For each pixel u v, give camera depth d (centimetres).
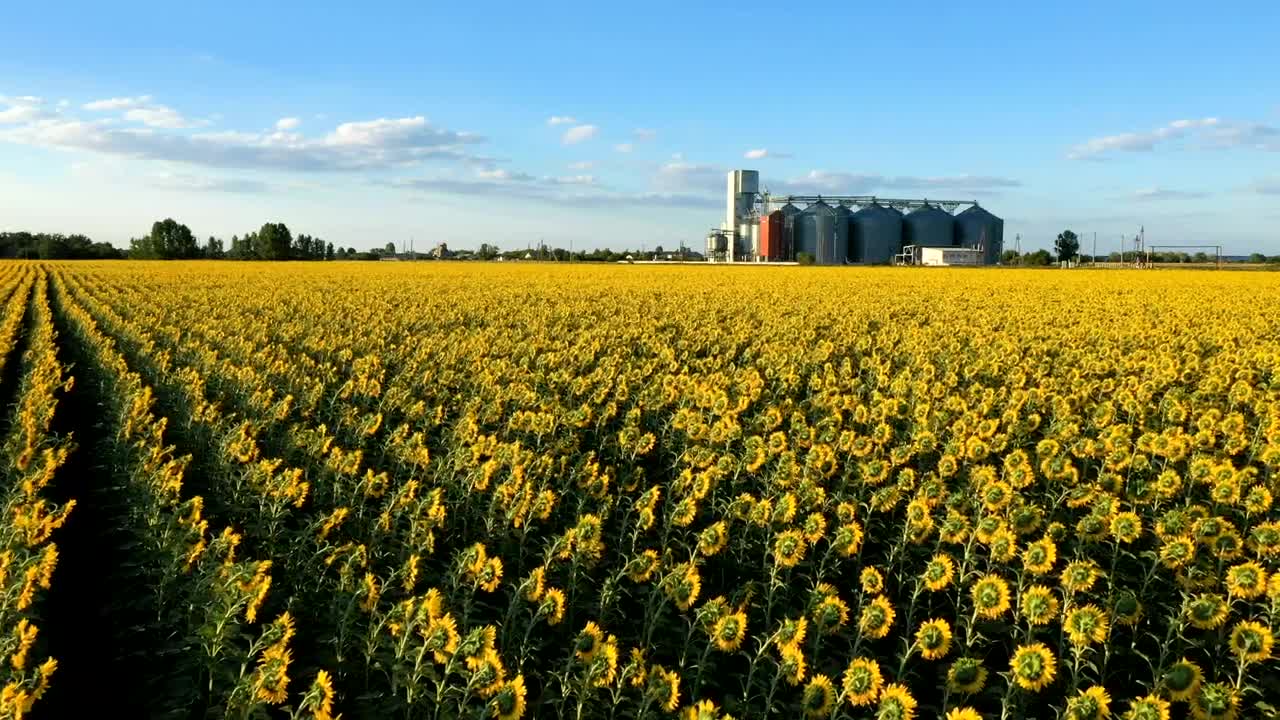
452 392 1653
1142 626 760
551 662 706
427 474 1086
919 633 636
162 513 906
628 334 2498
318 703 542
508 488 906
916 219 14112
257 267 8469
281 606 786
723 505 964
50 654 786
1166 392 1562
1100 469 1060
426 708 620
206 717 616
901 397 1498
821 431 1196
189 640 686
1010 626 723
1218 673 671
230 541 772
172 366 1881
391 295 4200
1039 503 1001
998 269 8750
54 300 4138
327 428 1423
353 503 961
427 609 614
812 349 2167
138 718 676
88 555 993
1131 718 535
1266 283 5659
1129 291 4700
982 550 882
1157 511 977
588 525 779
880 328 2777
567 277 6412
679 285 5350
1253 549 801
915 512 835
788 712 643
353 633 693
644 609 814
